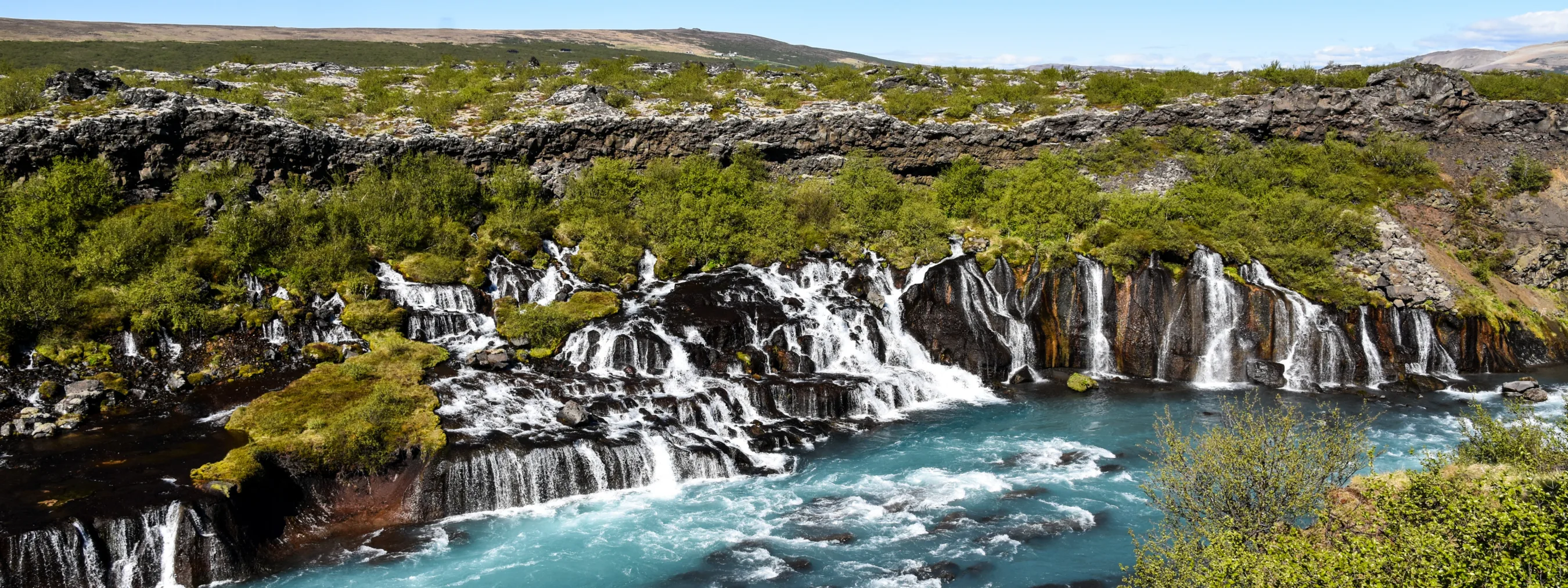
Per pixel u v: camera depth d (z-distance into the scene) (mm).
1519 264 69688
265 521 36375
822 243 66062
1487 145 77312
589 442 42469
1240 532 28469
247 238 53812
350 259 55594
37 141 53594
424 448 40625
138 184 57562
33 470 37094
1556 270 70375
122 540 32844
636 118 71375
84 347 46594
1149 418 52125
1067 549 36344
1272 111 79188
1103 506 40125
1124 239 62719
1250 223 66500
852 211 68562
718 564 35500
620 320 55000
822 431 49625
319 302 53219
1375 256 63844
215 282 52219
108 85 61125
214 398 45719
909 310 61406
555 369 51281
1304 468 30703
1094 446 47500
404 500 38938
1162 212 67312
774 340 56469
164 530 33531
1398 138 77438
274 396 44500
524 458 40656
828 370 56531
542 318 53500
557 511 40031
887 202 70188
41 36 154750
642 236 64375
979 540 37188
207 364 48344
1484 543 23672
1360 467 32812
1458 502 24969
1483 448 37438
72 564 31953
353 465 39594
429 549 36406
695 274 63562
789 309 59469
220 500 34594
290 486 38281
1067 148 77938
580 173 70500
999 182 73375
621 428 45000
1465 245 71000
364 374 47219
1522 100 79438
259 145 60469
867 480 43406
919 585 33875
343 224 58219
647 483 42844
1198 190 71688
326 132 63250
